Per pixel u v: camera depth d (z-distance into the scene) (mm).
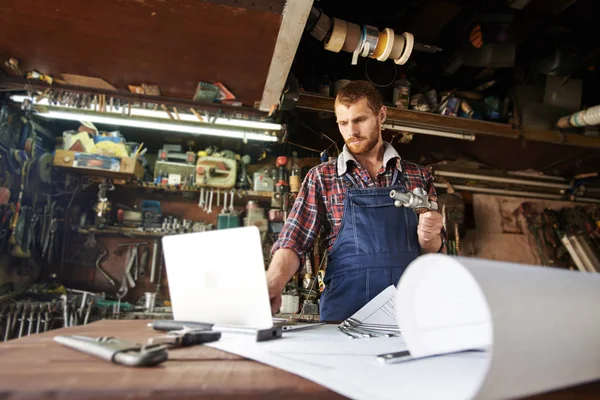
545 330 412
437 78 3699
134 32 2062
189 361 565
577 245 4141
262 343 721
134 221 3512
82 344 615
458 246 3777
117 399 390
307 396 412
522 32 3260
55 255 3457
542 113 3510
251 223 3510
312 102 2939
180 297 910
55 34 2096
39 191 3201
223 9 1871
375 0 3037
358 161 1669
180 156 3602
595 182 4438
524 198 4480
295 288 3230
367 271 1430
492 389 363
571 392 441
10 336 2678
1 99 2732
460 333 548
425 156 3883
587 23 3225
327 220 1600
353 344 722
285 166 3678
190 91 2736
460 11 3104
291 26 2008
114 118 2773
